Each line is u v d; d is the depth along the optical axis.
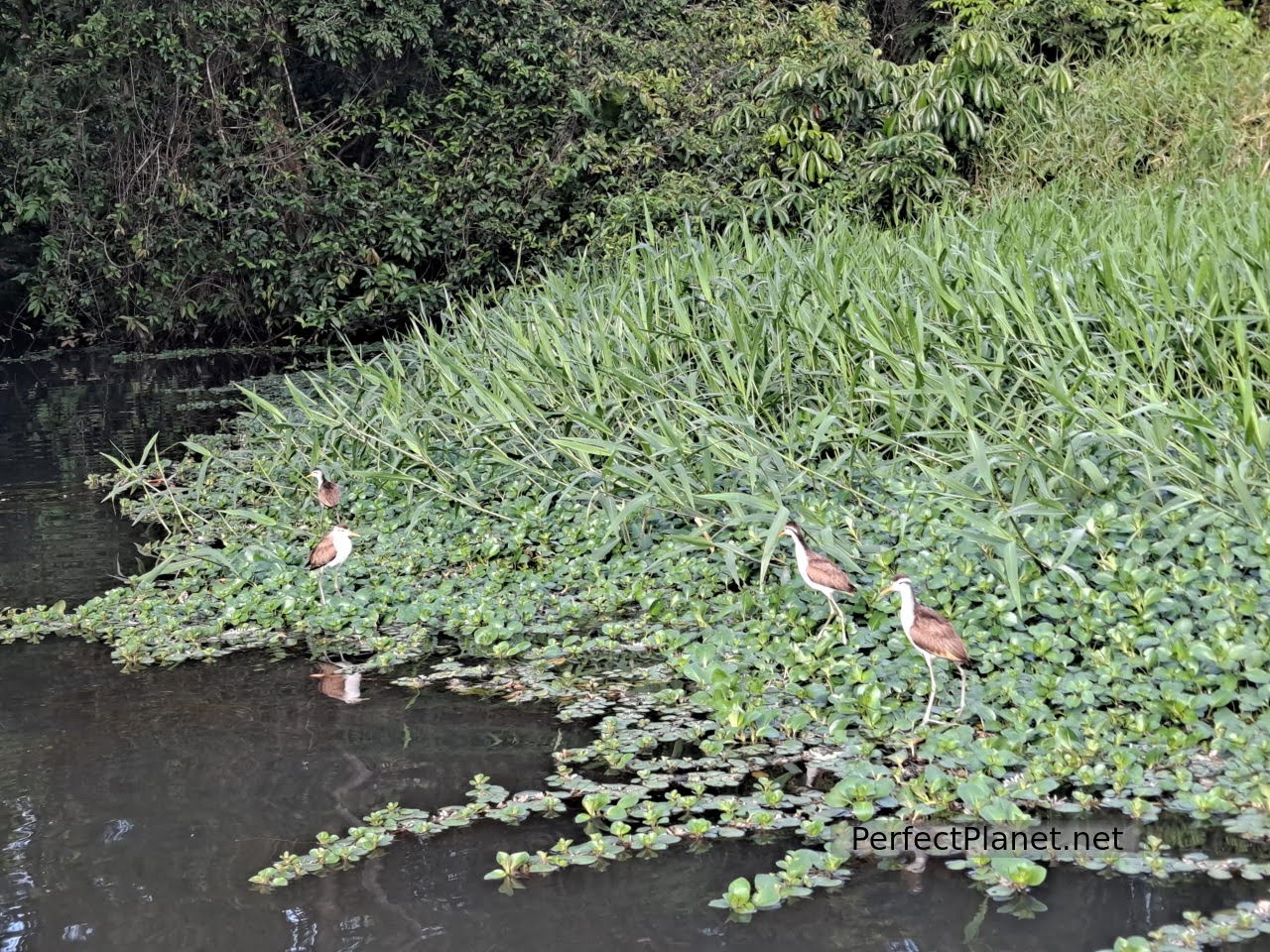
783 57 18.72
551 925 4.18
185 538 9.09
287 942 4.12
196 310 20.81
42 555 9.06
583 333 9.70
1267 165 12.95
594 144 19.08
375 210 19.97
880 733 5.39
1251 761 4.84
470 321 11.55
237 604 7.52
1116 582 5.94
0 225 20.19
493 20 19.94
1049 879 4.31
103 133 20.28
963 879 4.34
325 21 19.02
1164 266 8.51
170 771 5.45
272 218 19.92
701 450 7.77
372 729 5.83
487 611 7.16
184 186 19.64
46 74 19.53
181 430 13.96
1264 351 7.37
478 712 6.00
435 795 5.14
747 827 4.75
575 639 6.82
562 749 5.55
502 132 19.98
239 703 6.20
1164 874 4.26
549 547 8.23
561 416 8.66
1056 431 6.84
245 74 20.16
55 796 5.23
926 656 5.42
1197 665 5.30
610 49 20.05
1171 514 6.25
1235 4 21.16
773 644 6.30
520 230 19.67
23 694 6.41
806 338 8.39
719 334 9.23
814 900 4.25
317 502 9.44
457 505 8.98
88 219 20.22
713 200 17.00
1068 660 5.63
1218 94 14.88
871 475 7.83
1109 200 12.90
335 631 7.23
